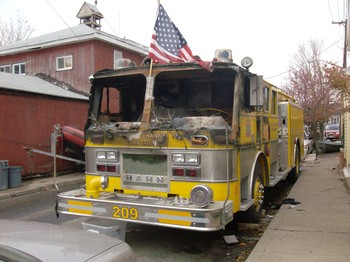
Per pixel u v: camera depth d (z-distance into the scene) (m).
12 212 7.95
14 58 22.00
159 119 5.31
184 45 5.77
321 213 6.70
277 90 8.13
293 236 5.36
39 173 13.15
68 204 5.28
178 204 4.65
